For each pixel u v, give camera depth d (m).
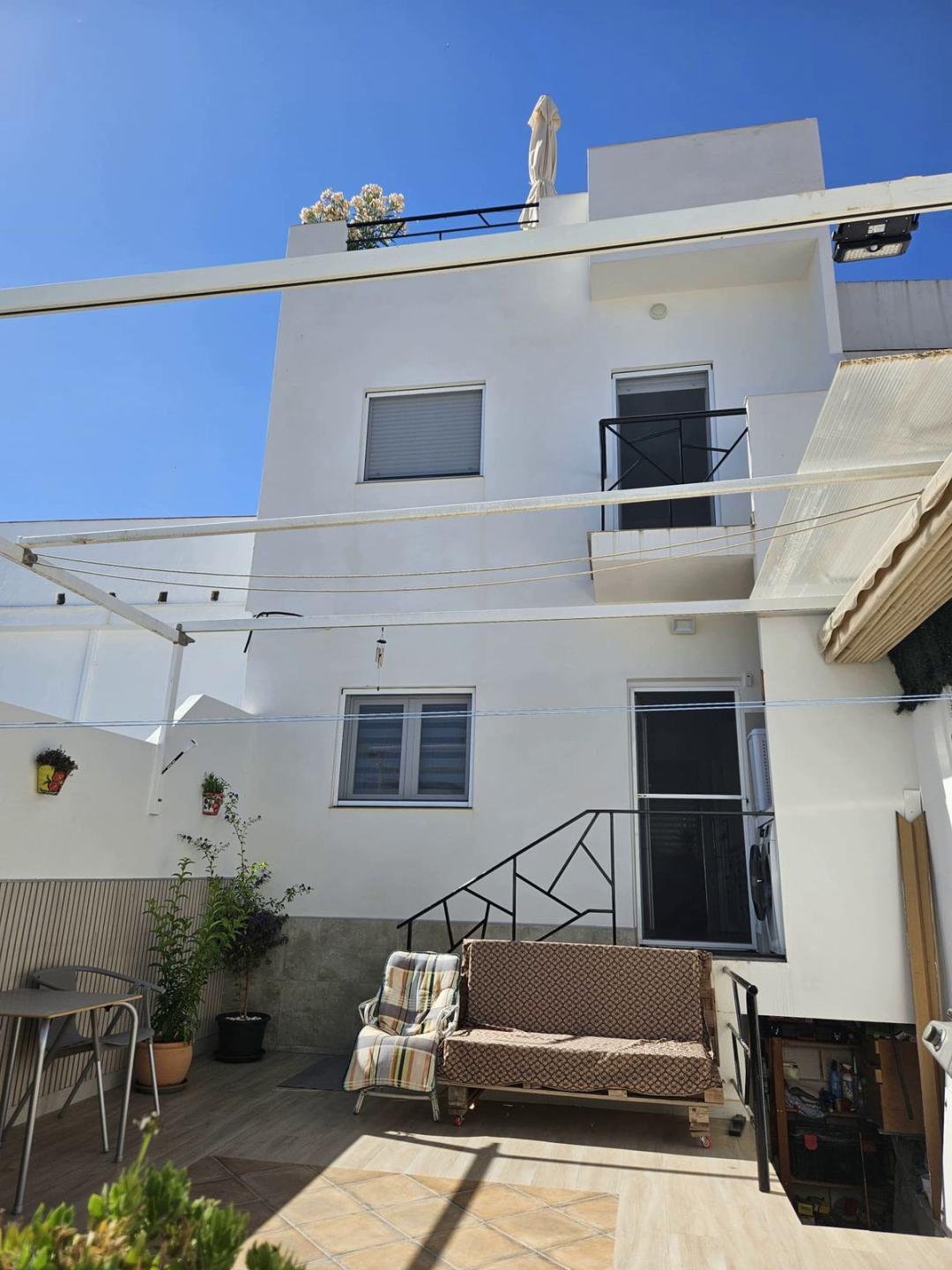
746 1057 5.13
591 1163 4.44
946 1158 4.88
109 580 8.77
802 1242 3.55
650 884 6.52
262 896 6.84
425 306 7.99
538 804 6.68
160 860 5.89
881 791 5.58
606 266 7.27
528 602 7.11
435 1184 4.08
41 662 8.60
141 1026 5.46
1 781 4.52
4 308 3.02
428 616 5.55
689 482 7.15
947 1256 3.46
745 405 6.45
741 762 6.55
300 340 8.12
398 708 7.15
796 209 2.62
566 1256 3.37
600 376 7.50
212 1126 4.75
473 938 6.48
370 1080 5.01
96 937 5.17
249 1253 1.46
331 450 7.80
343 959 6.58
